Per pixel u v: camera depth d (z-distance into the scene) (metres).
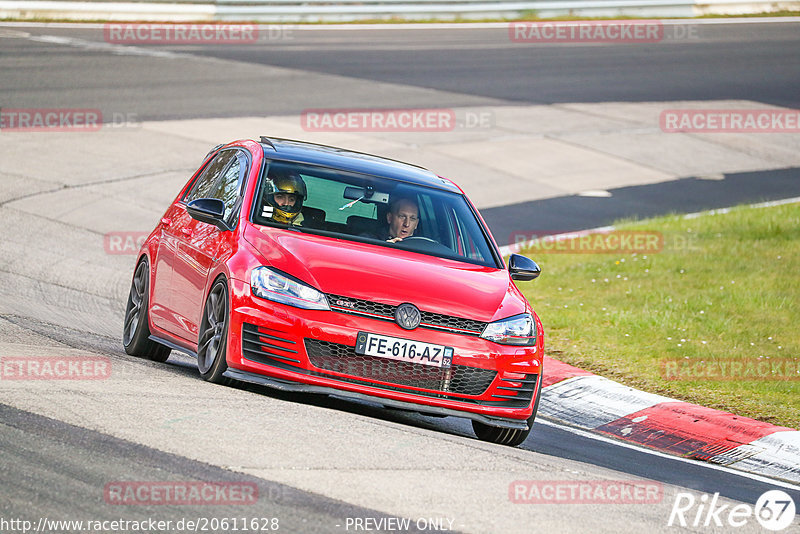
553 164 79.12
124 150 69.56
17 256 45.59
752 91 105.88
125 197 59.97
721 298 45.78
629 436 30.11
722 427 30.00
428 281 24.80
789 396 33.59
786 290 46.97
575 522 17.91
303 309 23.41
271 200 26.69
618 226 62.03
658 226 61.78
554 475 21.23
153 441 19.12
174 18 122.00
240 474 17.91
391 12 133.00
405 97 93.38
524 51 117.94
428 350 23.58
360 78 99.25
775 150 88.25
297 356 23.27
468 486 19.12
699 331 41.00
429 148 79.00
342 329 23.28
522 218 64.75
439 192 29.12
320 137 77.44
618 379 35.19
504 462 21.55
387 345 23.39
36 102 79.25
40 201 56.75
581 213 66.88
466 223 28.53
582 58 116.12
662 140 88.25
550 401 32.84
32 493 16.06
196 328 26.30
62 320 35.19
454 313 24.14
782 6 147.00
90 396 21.77
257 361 23.62
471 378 24.05
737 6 144.62
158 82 90.62
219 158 31.30
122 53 102.06
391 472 19.20
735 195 73.81
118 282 44.50
